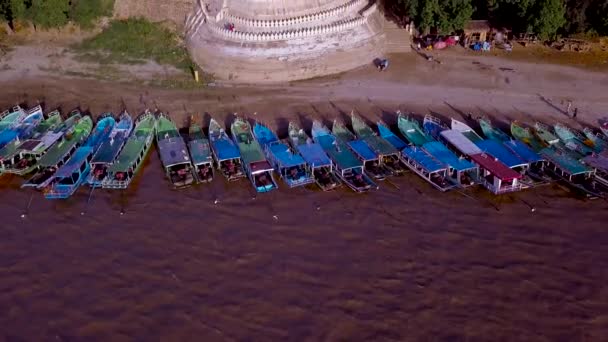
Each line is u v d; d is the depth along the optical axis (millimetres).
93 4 77875
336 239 47969
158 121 60344
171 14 78875
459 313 41656
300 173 53906
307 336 39969
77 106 64312
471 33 74812
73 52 75062
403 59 72312
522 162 53625
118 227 49219
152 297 42844
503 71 69875
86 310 41844
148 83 68062
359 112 62938
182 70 70375
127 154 55250
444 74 69375
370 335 40094
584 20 73000
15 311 41812
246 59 68250
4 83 68750
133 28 77875
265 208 51188
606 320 41031
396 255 46406
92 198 52344
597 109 62719
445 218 50031
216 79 68562
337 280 44219
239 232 48688
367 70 70250
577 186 52438
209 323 40875
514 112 62594
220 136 58125
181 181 53312
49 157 54531
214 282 44062
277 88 67125
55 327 40625
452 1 70312
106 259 46094
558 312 41656
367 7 75438
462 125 58844
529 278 44344
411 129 59062
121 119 60531
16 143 56781
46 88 67750
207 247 47219
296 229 48938
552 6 69062
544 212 50531
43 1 75750
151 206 51469
